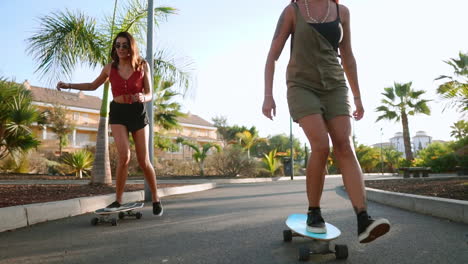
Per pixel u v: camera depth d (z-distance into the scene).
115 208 3.70
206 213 4.54
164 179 15.44
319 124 2.11
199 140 40.69
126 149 3.66
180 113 20.27
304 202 5.90
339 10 2.36
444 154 23.67
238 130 46.34
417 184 8.34
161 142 21.30
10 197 4.93
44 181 10.90
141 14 8.28
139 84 3.70
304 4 2.30
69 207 4.40
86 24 7.72
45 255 2.40
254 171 20.84
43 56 7.32
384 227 1.84
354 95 2.47
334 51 2.28
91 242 2.80
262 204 5.64
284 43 2.36
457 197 4.74
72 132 26.77
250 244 2.65
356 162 2.11
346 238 2.82
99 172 7.85
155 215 4.34
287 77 2.29
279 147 48.81
